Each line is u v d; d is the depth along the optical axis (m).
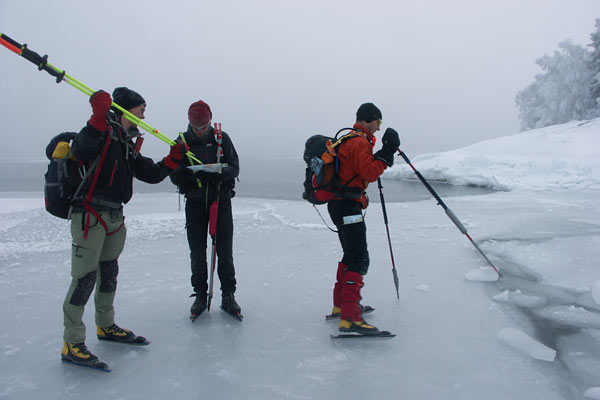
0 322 2.70
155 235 5.59
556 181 11.19
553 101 26.61
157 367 2.10
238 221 6.78
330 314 2.78
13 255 4.57
